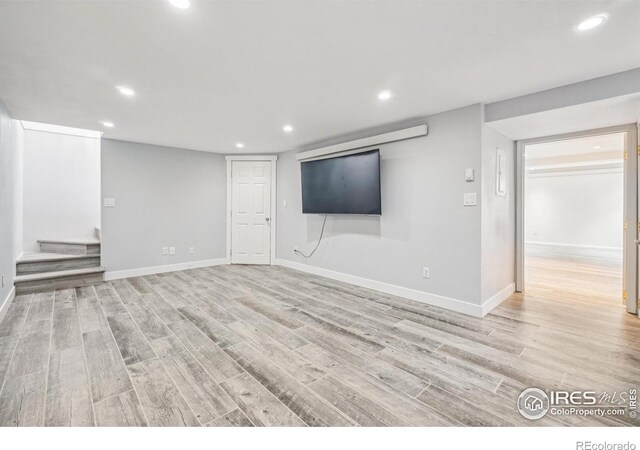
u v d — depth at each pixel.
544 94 2.58
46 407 1.59
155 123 3.56
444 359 2.12
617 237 6.55
